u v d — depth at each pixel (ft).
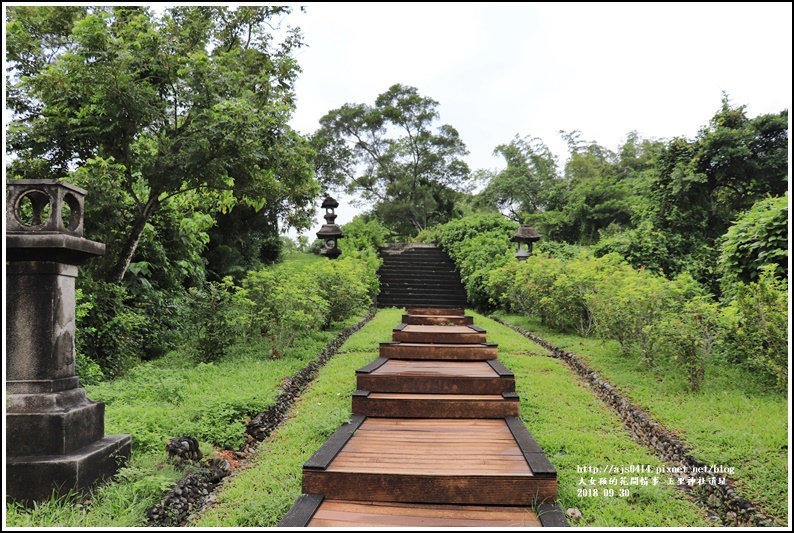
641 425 14.46
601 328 22.66
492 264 41.37
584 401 16.99
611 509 10.23
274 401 16.34
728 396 15.81
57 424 10.44
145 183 25.95
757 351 16.21
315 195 28.91
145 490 10.35
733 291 20.71
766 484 10.50
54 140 21.79
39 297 10.91
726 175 37.63
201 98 21.79
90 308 19.99
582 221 64.44
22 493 10.00
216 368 20.45
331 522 9.11
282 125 23.93
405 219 89.71
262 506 10.23
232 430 13.99
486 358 20.90
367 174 92.48
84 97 21.62
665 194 38.11
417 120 89.20
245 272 43.14
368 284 38.70
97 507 9.97
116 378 20.40
